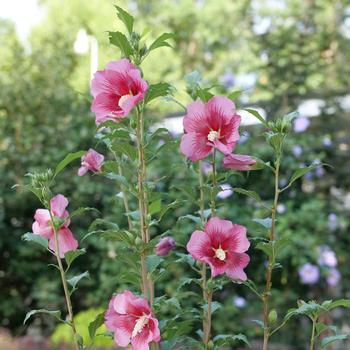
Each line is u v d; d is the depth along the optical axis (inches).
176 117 251.4
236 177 214.8
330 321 207.5
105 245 213.0
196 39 498.9
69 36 315.0
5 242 243.4
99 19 439.5
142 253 74.5
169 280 198.2
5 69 284.4
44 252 241.1
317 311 75.8
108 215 230.8
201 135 72.1
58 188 239.3
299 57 257.1
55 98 262.5
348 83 290.0
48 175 77.2
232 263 72.7
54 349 188.1
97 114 72.5
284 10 373.1
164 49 406.6
